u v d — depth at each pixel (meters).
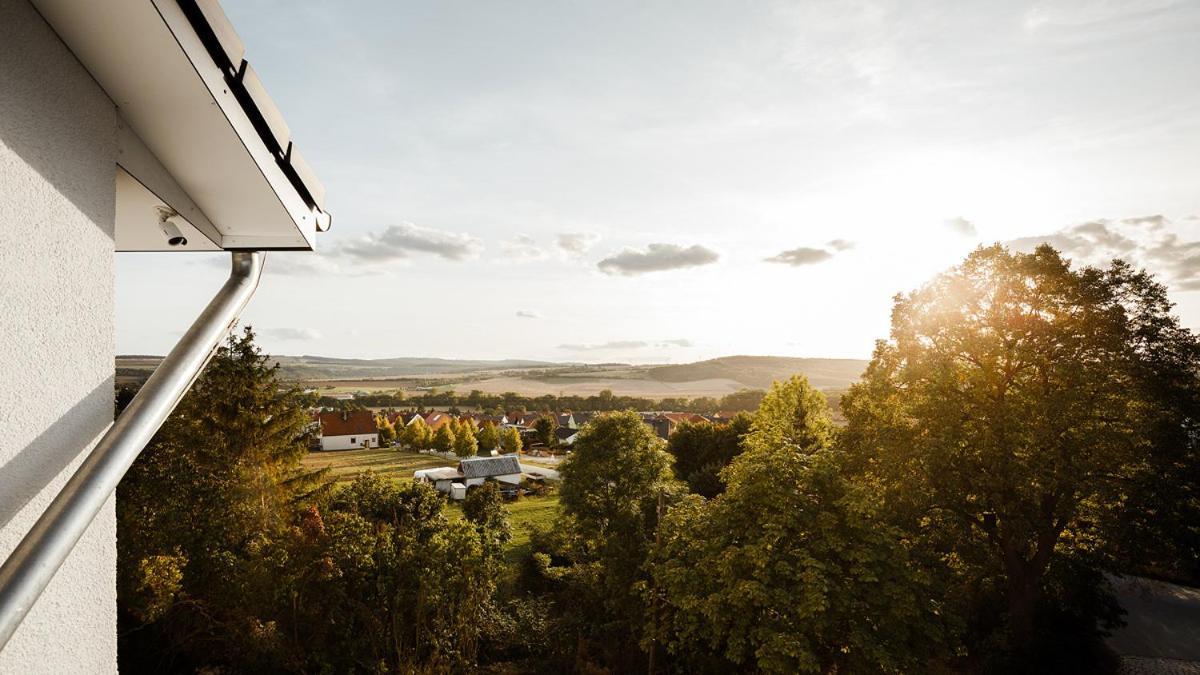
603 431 27.94
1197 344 18.12
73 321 1.37
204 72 1.41
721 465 41.22
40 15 1.25
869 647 13.81
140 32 1.28
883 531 15.63
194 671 15.24
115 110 1.54
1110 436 17.28
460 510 43.75
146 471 16.50
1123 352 18.00
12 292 1.18
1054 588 21.34
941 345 20.83
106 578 1.49
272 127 1.75
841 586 14.73
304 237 2.18
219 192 1.90
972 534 20.20
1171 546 17.39
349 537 16.86
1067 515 18.83
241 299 2.01
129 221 2.03
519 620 21.16
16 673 1.20
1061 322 18.98
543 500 52.03
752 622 15.39
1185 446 17.52
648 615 19.62
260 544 16.52
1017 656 19.00
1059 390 18.08
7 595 0.99
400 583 16.36
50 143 1.29
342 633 16.08
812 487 16.42
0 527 1.16
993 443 18.14
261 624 15.27
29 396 1.23
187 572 15.59
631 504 25.67
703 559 16.64
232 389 22.09
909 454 19.44
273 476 22.69
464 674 16.28
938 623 15.09
